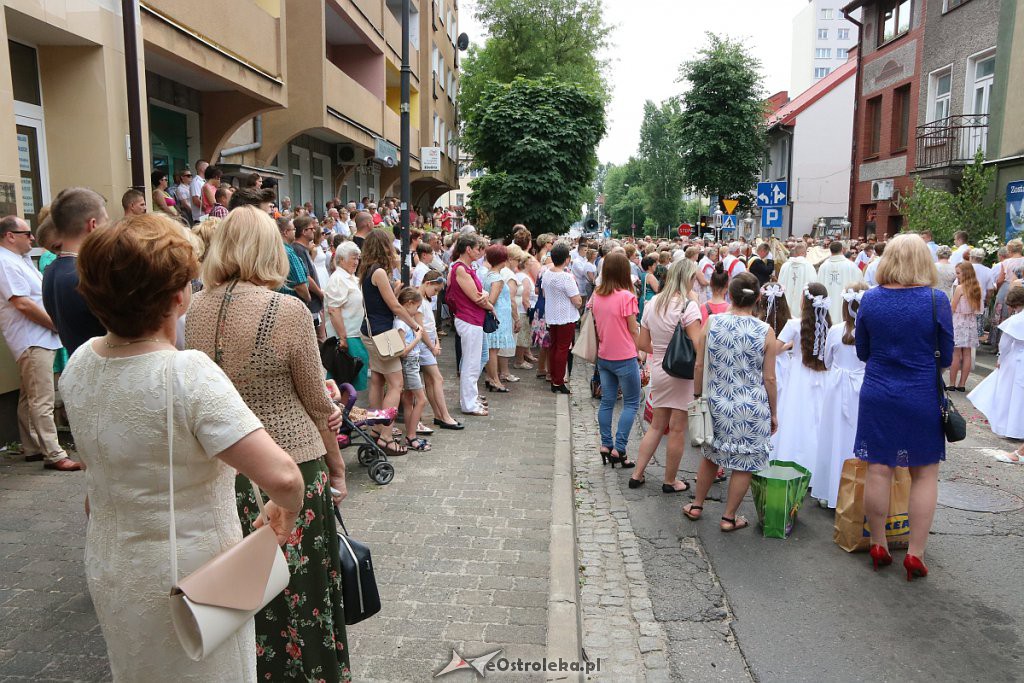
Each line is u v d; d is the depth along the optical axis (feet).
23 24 23.26
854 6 83.66
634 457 23.85
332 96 53.88
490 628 11.95
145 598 6.11
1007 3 53.11
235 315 8.63
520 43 125.70
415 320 23.13
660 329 19.75
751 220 113.29
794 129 107.76
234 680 6.53
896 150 76.95
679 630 13.11
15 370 20.61
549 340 33.76
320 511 9.04
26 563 13.60
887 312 14.69
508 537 15.65
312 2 50.24
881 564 15.51
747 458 16.72
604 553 16.38
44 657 10.60
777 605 13.97
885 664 11.98
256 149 50.57
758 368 16.70
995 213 54.49
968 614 13.56
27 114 25.46
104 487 6.18
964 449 24.52
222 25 35.12
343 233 47.26
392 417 20.58
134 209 20.71
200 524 6.28
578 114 78.84
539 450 22.62
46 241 15.23
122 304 5.94
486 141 79.30
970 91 62.08
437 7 107.24
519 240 36.73
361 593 9.46
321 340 23.12
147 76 36.65
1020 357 25.43
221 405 6.06
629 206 377.50
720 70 106.42
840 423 18.39
